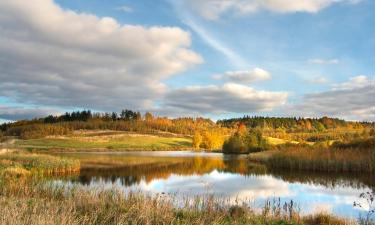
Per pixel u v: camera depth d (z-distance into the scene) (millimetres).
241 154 89312
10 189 18438
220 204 17047
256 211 17125
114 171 44906
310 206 21672
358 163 39750
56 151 100188
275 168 46906
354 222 15820
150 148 118125
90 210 13852
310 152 47406
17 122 188250
